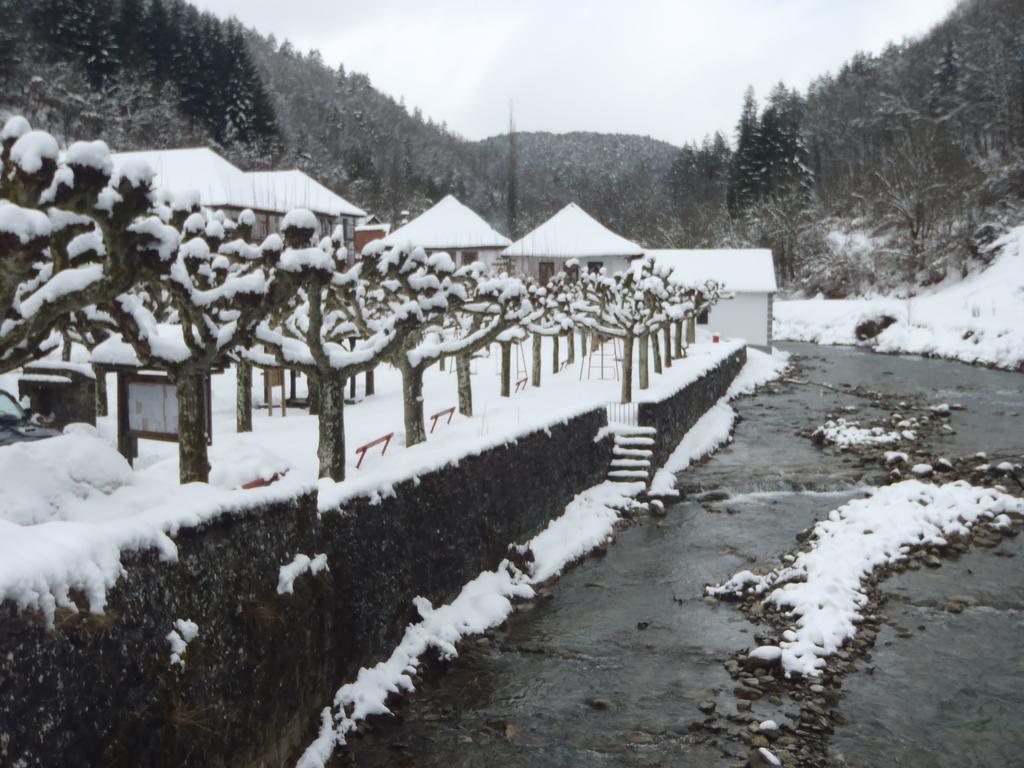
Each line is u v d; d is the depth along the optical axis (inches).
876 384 1533.0
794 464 922.7
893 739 386.0
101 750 230.7
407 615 467.5
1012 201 2861.7
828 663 458.6
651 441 853.8
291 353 518.0
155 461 587.8
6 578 202.2
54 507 267.1
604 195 4800.7
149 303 654.5
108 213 270.2
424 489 494.0
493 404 941.8
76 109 2395.4
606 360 1430.9
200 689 278.2
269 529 331.3
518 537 630.5
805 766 363.3
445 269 638.5
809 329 2576.3
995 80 3843.5
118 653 239.9
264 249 434.6
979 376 1608.0
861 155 4301.2
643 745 382.9
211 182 1643.7
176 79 3073.3
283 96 5251.0
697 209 4020.7
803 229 3469.5
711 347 1643.7
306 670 354.3
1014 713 408.2
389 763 363.9
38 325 283.0
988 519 695.1
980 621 514.3
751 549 657.6
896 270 2920.8
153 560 259.6
